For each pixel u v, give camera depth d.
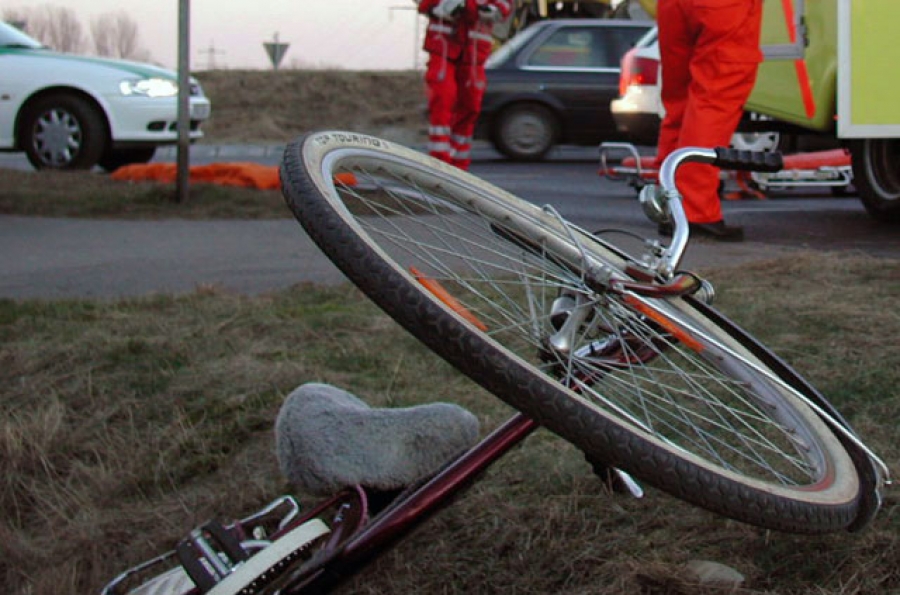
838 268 4.86
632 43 14.38
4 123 11.24
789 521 1.67
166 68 12.18
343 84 21.16
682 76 6.34
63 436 3.63
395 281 1.55
